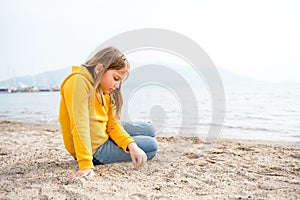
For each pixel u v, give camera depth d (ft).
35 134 14.65
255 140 12.73
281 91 50.93
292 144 11.62
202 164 8.30
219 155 9.45
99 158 8.06
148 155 8.61
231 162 8.50
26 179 6.73
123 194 5.78
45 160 8.73
